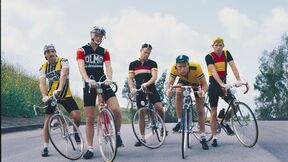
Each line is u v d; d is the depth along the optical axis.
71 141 6.75
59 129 6.71
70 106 7.14
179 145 8.21
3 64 20.06
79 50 6.80
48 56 7.08
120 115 6.94
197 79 7.58
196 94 7.56
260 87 69.19
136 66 8.40
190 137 9.42
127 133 11.77
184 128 6.72
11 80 21.28
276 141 8.52
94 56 6.84
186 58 7.36
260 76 69.44
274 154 6.74
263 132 10.76
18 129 13.97
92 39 6.82
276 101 67.75
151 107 8.09
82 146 6.80
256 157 6.48
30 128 15.04
